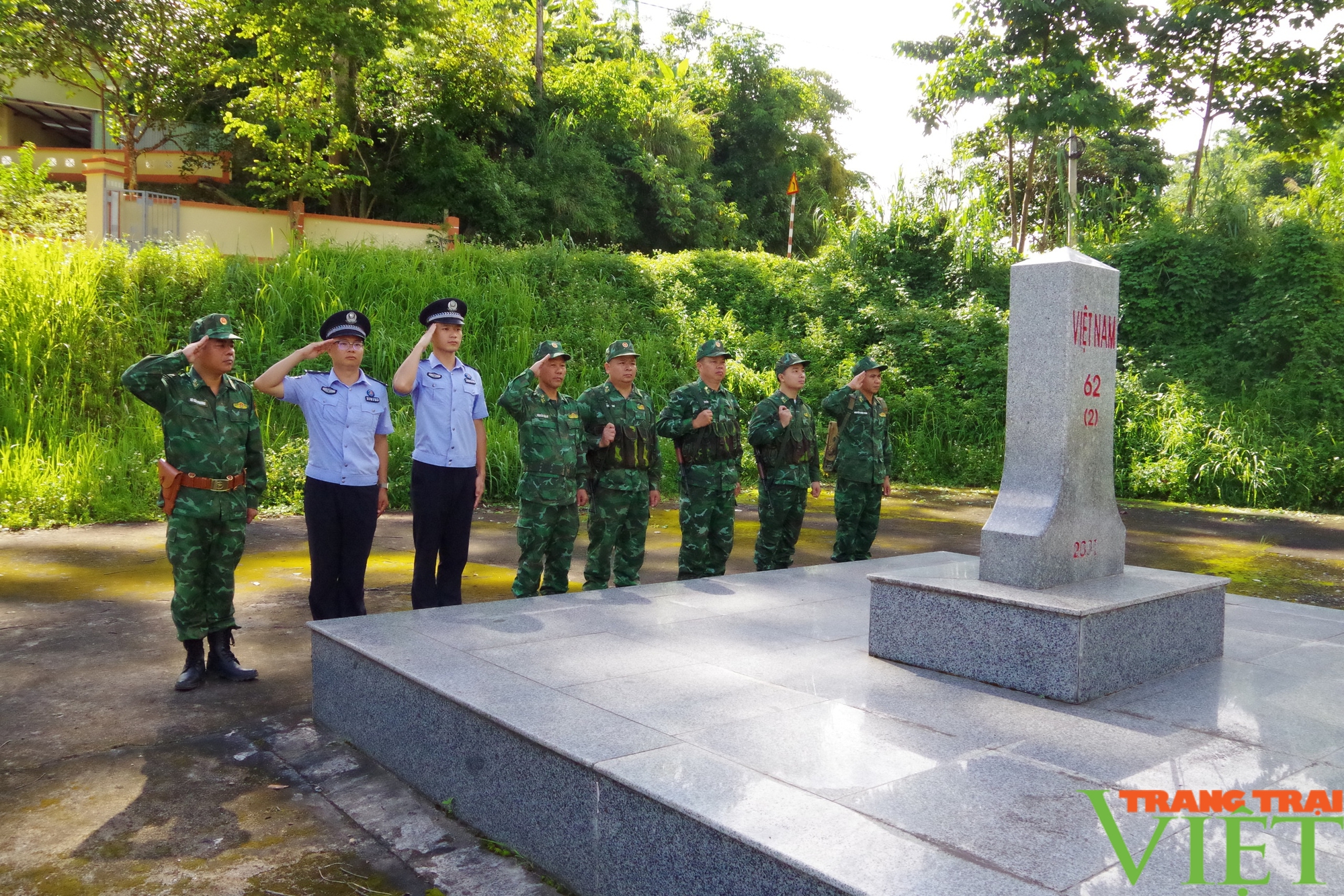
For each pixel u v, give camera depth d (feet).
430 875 9.59
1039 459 13.53
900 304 64.28
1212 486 48.55
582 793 9.07
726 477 21.74
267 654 17.17
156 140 71.46
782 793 8.34
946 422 55.11
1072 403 13.34
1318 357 53.31
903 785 8.64
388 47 60.64
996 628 12.18
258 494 16.20
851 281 65.16
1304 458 47.29
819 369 57.36
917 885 6.67
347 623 14.43
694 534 21.56
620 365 20.52
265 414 40.93
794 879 7.00
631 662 12.76
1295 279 56.49
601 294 57.21
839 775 8.83
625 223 82.64
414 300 48.34
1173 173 92.53
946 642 12.71
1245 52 63.52
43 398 37.52
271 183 53.67
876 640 13.55
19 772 11.87
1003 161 77.05
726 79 103.55
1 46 52.54
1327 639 15.24
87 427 37.29
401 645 13.20
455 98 67.26
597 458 20.16
